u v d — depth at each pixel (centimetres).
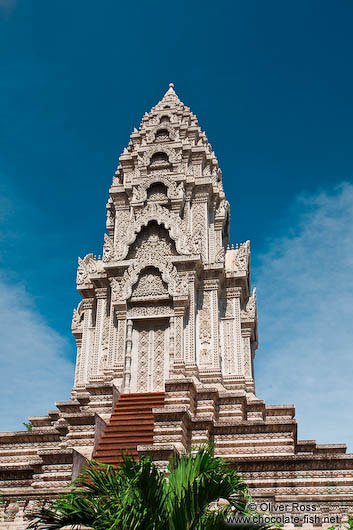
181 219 3512
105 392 2781
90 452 2386
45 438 2812
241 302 3588
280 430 2544
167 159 3800
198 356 3158
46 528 1435
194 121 4225
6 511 2208
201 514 1322
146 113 4300
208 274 3334
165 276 3192
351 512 2073
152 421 2606
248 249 3625
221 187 4066
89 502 1398
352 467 2214
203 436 2480
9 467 2489
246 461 2281
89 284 3547
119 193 3828
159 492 1342
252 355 3800
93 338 3431
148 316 3167
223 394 2817
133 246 3381
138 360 3122
